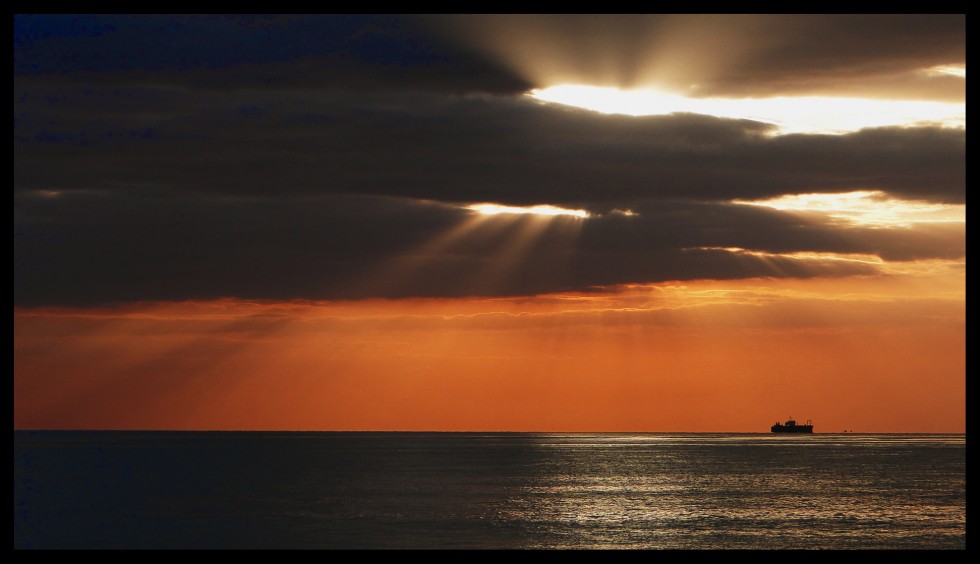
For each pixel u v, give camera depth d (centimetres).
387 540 8544
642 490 13200
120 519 9844
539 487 13612
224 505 11112
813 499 12012
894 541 8650
